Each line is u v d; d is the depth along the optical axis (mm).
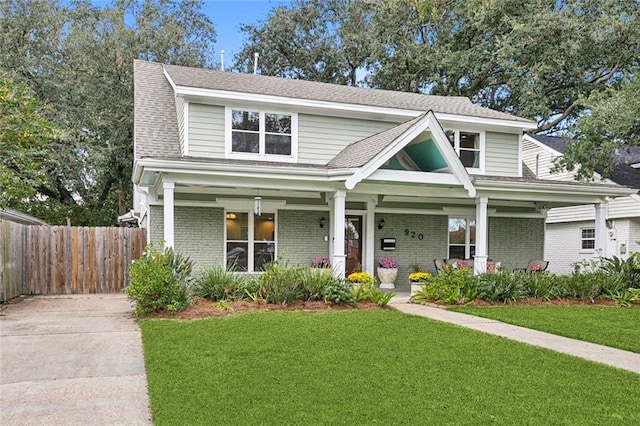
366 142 13453
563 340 7426
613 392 4957
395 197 14656
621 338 7566
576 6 23016
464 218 15734
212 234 13180
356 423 4074
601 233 14258
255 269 13547
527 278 11961
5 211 16953
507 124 15625
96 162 22516
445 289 10891
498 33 25578
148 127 14172
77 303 11367
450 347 6680
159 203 12711
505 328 8234
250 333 7328
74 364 5887
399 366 5730
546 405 4555
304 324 8031
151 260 9406
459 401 4625
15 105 10438
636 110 14195
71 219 25906
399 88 30156
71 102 23062
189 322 8273
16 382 5199
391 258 14789
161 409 4367
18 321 8742
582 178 17438
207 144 13172
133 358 6156
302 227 14039
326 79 32531
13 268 12000
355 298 10422
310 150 14352
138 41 25109
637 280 12453
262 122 13727
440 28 27734
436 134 11883
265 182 11281
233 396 4684
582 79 25078
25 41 22812
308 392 4809
